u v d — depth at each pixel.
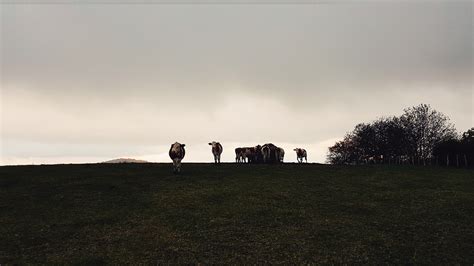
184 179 42.47
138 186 39.16
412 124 94.56
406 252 25.06
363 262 23.80
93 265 23.28
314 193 37.69
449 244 26.16
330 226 29.20
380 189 39.34
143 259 24.05
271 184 40.81
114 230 28.23
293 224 29.52
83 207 32.81
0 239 26.53
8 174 44.19
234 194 36.66
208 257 24.36
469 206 33.47
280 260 23.98
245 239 26.88
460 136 88.44
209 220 30.14
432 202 34.66
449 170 51.56
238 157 64.06
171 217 30.70
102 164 53.66
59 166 51.31
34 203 33.66
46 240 26.55
